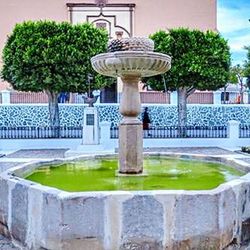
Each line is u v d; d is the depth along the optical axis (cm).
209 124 2025
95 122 1402
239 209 439
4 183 475
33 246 421
